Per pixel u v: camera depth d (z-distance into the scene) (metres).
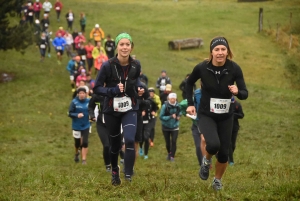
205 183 10.07
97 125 14.69
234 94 8.52
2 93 33.44
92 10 69.56
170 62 47.22
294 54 50.81
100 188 9.46
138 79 9.40
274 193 8.30
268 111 30.11
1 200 8.62
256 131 24.45
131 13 69.12
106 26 61.69
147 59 47.88
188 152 21.23
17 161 17.45
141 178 11.77
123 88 9.09
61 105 31.64
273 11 68.50
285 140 22.45
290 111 30.08
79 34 43.69
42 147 21.80
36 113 29.53
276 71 46.06
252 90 36.09
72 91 33.62
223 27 61.25
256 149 20.81
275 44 54.31
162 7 72.75
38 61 43.03
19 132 24.73
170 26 62.53
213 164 16.64
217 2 77.81
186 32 59.56
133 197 8.45
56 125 27.00
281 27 61.00
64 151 21.30
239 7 72.06
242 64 48.00
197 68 8.88
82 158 17.80
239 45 54.00
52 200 8.51
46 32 46.72
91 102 14.70
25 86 35.22
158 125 27.47
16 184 10.76
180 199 8.08
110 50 39.25
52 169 15.31
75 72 33.16
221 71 8.69
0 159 17.69
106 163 14.70
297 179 9.90
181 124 26.95
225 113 8.80
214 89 8.72
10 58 42.97
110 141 9.69
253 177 12.14
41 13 63.62
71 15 58.03
